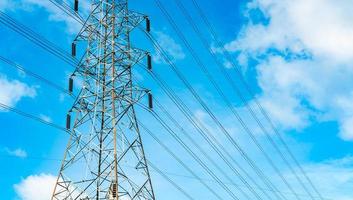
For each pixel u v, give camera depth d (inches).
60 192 1295.5
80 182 1295.5
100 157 1325.0
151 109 1449.3
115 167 1259.8
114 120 1344.7
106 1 1610.5
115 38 1539.1
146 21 1638.8
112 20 1566.2
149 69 1503.4
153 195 1304.1
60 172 1321.4
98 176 1285.7
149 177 1323.8
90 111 1416.1
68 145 1369.3
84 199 1268.5
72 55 1567.4
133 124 1397.6
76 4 1551.4
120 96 1423.5
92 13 1593.3
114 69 1465.3
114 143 1301.7
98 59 1503.4
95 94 1438.2
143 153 1354.6
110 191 1232.2
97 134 1363.2
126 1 1630.2
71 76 1515.7
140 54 1523.1
